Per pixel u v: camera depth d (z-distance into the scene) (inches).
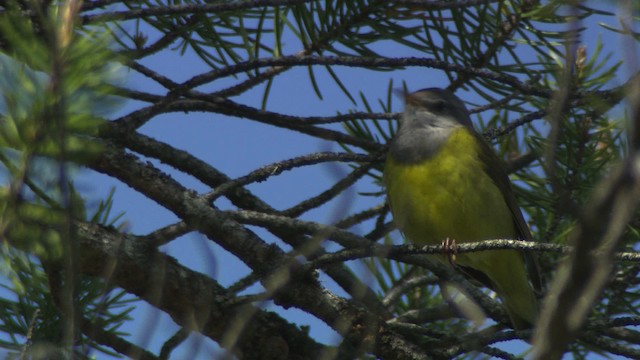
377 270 332.8
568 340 116.9
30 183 131.0
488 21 348.8
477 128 437.7
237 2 274.1
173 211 319.9
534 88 309.7
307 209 343.9
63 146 121.0
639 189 108.0
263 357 320.5
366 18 341.1
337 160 344.8
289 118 352.8
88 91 121.6
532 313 397.7
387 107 368.8
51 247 142.2
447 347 319.9
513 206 410.6
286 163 330.6
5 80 121.7
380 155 357.7
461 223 413.4
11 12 146.3
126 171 319.0
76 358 167.3
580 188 337.4
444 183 410.9
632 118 105.8
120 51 148.8
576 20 127.0
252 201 355.6
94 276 275.4
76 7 131.2
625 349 300.8
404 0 303.1
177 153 351.6
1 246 152.7
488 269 428.5
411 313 340.8
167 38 330.6
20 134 123.6
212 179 352.5
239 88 347.9
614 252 111.0
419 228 419.5
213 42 346.0
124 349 249.9
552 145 122.0
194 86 316.5
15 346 241.1
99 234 291.0
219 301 307.4
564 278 114.8
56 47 119.9
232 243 318.7
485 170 415.8
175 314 306.2
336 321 322.0
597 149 344.2
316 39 347.3
